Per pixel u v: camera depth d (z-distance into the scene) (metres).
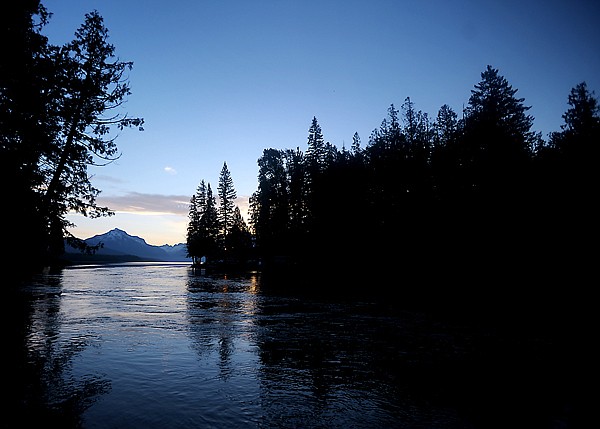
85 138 11.03
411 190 39.69
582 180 24.00
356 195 45.69
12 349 8.61
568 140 26.84
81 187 11.48
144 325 12.49
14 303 16.03
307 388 6.36
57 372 6.86
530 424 5.02
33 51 9.12
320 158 53.78
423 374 7.34
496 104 31.28
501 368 7.84
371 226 44.31
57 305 17.48
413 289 30.64
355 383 6.70
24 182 9.40
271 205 65.19
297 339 10.72
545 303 20.39
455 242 32.22
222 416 5.04
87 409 5.13
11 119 8.79
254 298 22.97
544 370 7.74
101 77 10.98
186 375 6.90
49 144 9.69
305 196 57.22
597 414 5.40
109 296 22.83
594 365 8.17
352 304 20.44
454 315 16.39
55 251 11.52
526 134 31.72
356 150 52.34
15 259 10.74
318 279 43.25
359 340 10.73
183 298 22.36
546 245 24.55
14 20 8.74
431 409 5.52
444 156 35.97
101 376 6.70
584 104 27.81
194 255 89.44
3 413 4.91
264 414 5.15
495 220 27.69
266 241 65.69
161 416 4.95
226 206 81.81
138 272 66.38
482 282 28.17
